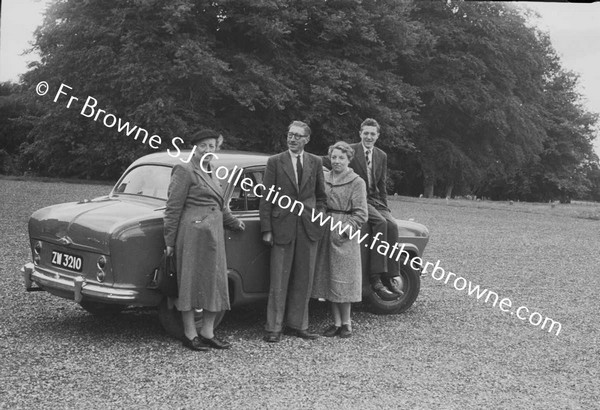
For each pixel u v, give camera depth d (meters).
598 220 25.22
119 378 5.44
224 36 33.91
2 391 5.02
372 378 5.75
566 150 59.81
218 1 31.12
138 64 28.86
